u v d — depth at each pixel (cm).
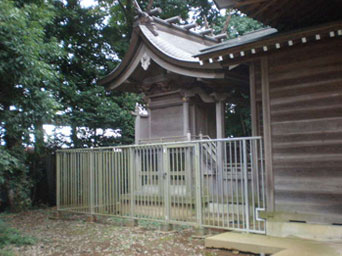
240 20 1680
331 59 620
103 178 955
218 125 1033
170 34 1261
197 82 1063
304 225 624
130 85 1227
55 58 1359
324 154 617
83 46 1574
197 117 1130
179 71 1003
